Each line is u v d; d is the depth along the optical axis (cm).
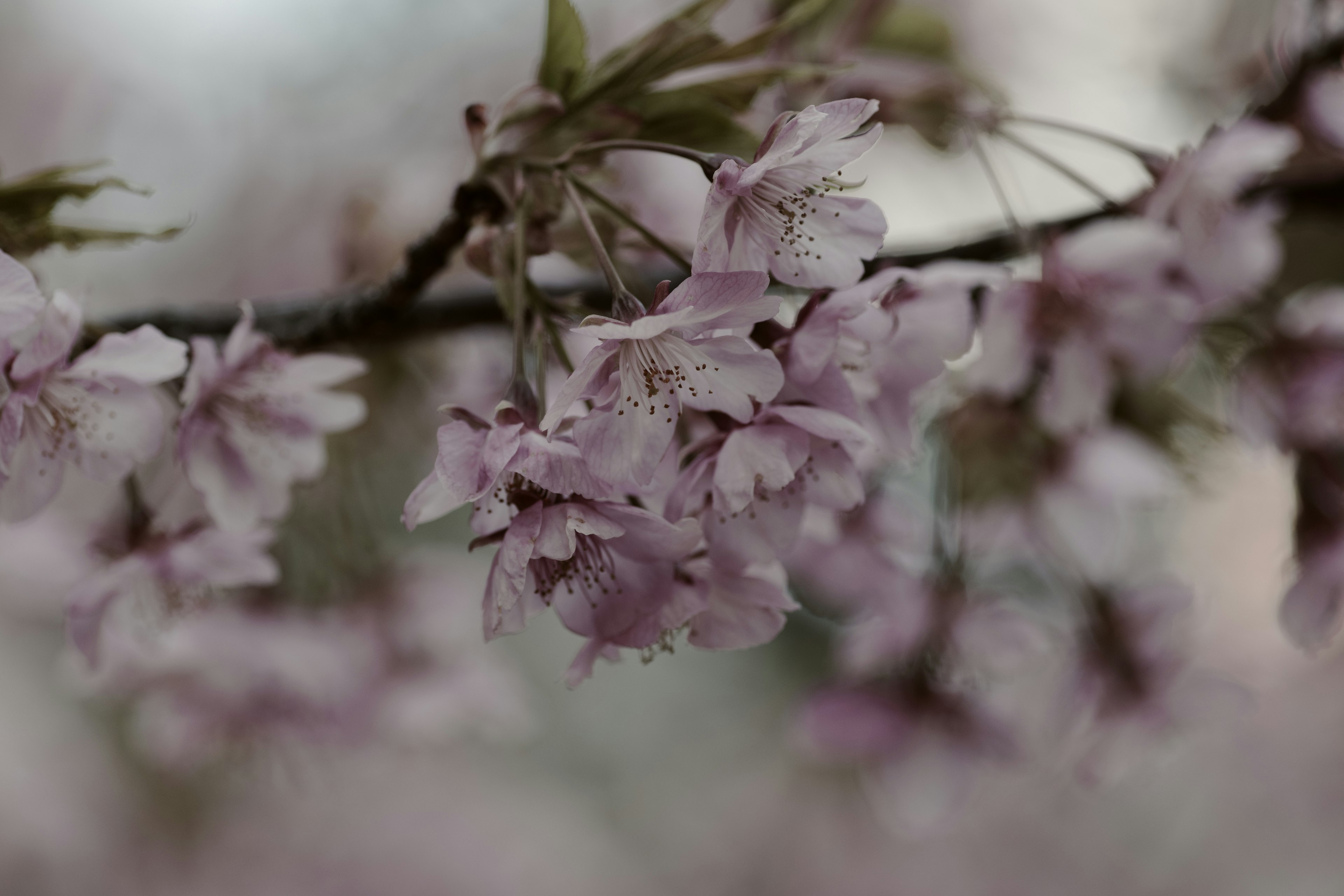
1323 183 61
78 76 123
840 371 52
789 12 55
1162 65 99
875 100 50
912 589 65
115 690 68
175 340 55
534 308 53
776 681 176
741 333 52
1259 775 172
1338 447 63
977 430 64
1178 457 65
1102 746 68
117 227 104
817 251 51
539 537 50
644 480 50
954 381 63
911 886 165
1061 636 65
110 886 130
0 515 53
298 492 68
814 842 167
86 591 58
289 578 70
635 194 69
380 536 72
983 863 168
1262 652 151
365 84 120
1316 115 60
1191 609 67
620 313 51
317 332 57
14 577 65
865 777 69
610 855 171
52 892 125
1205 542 148
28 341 52
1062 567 67
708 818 173
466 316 60
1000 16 100
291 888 149
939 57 63
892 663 67
